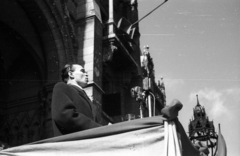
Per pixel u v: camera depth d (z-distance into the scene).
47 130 12.44
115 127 2.33
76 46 13.87
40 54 13.64
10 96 14.30
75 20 14.73
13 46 14.30
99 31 14.84
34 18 13.26
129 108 17.69
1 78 14.44
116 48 15.28
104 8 17.47
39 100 13.23
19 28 13.77
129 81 17.88
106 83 17.34
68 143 2.34
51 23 13.29
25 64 14.48
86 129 2.60
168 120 2.21
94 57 13.80
